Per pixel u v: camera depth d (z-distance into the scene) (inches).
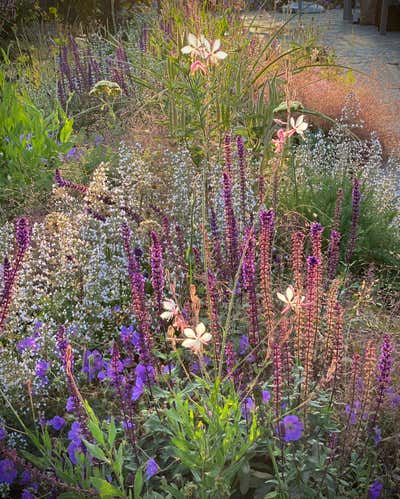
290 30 323.0
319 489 94.2
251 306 107.0
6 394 111.0
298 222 165.3
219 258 133.3
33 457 94.5
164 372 108.7
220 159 178.7
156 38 259.9
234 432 86.7
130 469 96.9
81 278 138.0
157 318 124.3
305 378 98.3
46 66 292.0
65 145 201.9
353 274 165.6
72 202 159.5
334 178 189.0
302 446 95.5
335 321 105.6
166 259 138.6
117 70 252.7
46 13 404.8
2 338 124.6
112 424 87.0
